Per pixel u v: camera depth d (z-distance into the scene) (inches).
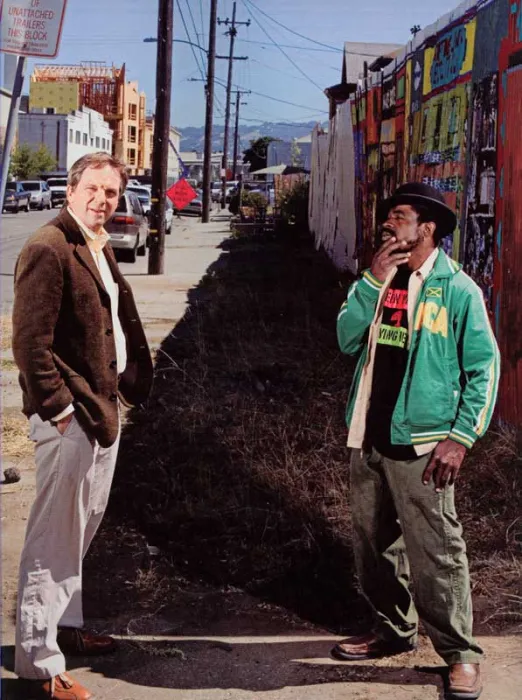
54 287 127.9
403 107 429.7
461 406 135.3
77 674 145.4
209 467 244.8
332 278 649.6
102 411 133.3
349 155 660.1
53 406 128.5
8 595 171.5
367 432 140.6
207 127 1732.3
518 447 230.8
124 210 856.9
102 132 4111.7
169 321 500.7
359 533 147.8
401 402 135.6
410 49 407.2
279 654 153.3
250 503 219.8
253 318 487.5
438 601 138.0
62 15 167.3
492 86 266.7
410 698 137.9
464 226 297.4
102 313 135.3
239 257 922.7
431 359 135.1
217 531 205.3
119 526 208.1
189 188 1246.3
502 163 255.8
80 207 134.0
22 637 133.3
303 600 173.3
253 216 1641.2
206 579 182.9
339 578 182.2
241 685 142.4
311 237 1091.3
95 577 183.3
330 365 350.0
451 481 135.0
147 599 174.1
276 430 271.7
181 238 1266.0
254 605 172.1
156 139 747.4
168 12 735.7
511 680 142.8
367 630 162.6
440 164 336.5
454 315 135.9
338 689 141.0
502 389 253.4
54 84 4210.1
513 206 246.2
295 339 420.2
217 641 158.1
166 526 207.8
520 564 181.3
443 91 333.4
